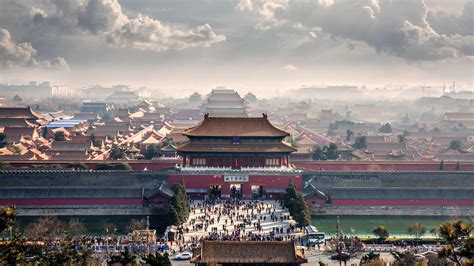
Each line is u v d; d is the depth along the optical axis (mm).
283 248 142750
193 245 172625
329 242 180000
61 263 141625
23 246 126625
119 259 142000
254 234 187125
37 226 186750
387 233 185375
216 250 142500
